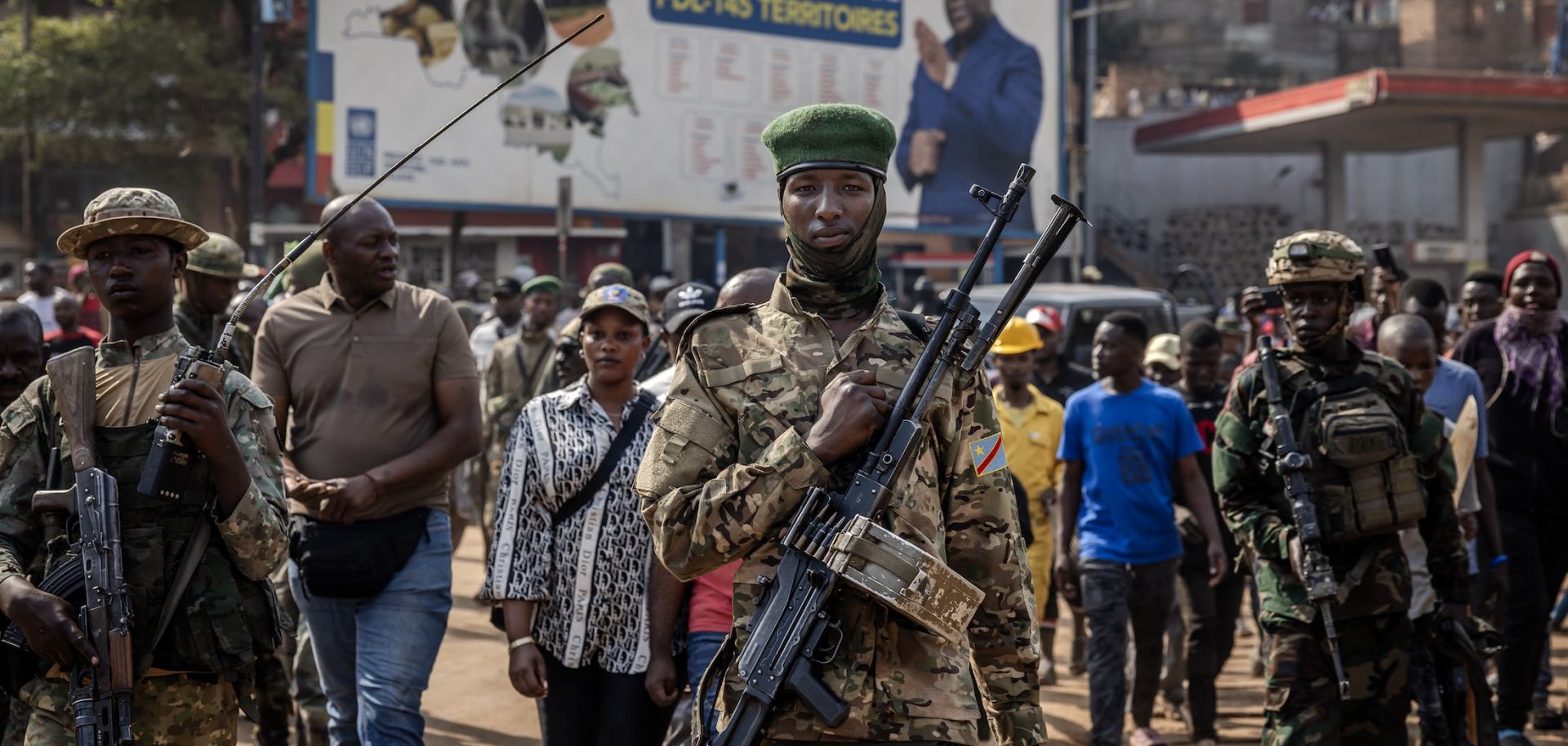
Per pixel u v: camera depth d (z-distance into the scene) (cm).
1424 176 3741
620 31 1908
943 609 238
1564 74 4106
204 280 536
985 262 254
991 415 262
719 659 262
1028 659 262
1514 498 571
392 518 425
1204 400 650
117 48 2252
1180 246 3628
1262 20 4431
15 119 2278
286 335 439
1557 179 3628
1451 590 447
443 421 444
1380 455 425
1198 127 3375
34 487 329
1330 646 415
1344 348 447
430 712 623
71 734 318
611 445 412
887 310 264
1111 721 549
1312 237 436
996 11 2202
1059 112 2264
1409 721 614
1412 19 4481
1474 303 706
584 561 406
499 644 751
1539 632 561
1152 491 564
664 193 1952
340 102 1747
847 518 242
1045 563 661
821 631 242
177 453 313
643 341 424
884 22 2106
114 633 303
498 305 962
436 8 1789
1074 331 1182
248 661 324
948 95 2170
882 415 246
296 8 2436
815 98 2058
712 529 243
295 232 2392
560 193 1556
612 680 406
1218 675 627
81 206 3070
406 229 2709
